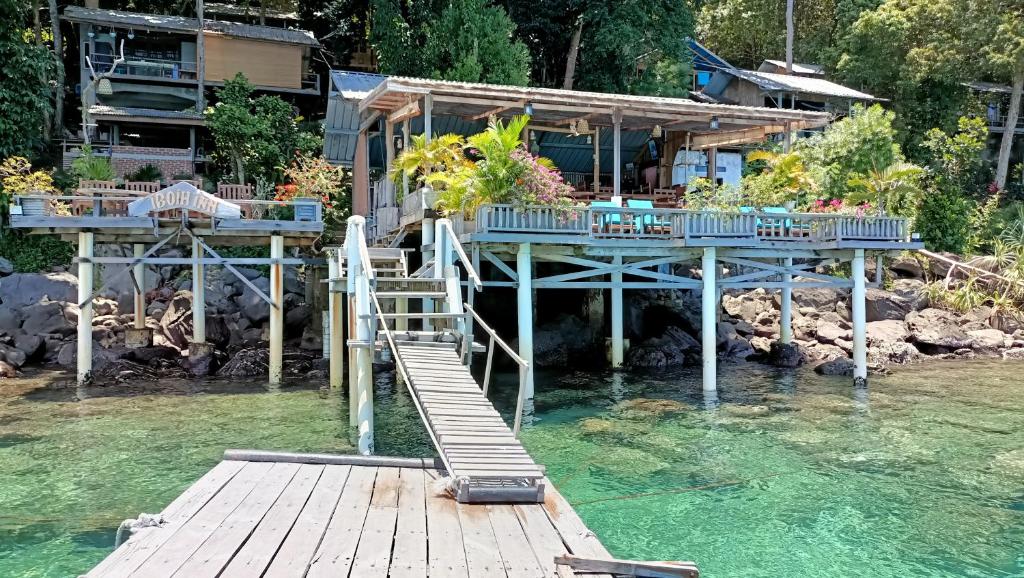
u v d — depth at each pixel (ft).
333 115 83.41
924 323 81.15
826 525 31.04
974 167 129.59
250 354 64.39
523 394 29.53
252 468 27.02
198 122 103.24
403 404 52.80
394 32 101.60
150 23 110.01
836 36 146.00
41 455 39.68
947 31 125.18
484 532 20.77
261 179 93.40
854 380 60.64
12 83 87.92
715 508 32.86
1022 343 79.66
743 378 63.31
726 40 170.09
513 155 53.52
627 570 18.57
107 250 82.28
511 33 105.09
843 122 92.32
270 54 116.88
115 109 101.96
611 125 74.43
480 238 50.08
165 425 45.98
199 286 64.28
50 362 66.69
